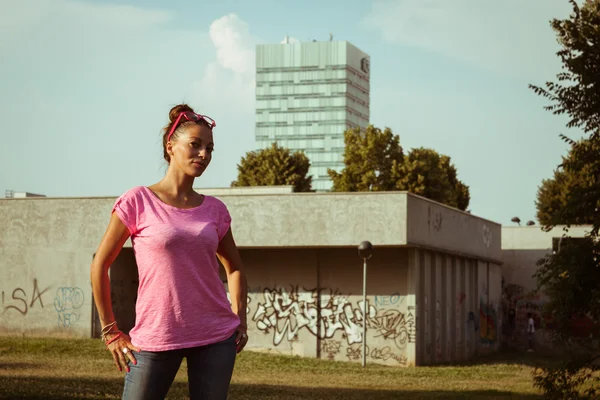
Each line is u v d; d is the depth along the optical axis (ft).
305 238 106.22
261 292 111.14
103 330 14.53
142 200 14.64
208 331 14.43
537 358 134.92
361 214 104.88
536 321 159.94
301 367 92.99
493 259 149.48
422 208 109.60
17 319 110.73
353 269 109.09
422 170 244.01
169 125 15.16
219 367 14.46
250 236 107.45
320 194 106.11
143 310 14.40
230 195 108.17
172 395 54.19
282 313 110.52
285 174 270.46
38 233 110.93
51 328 109.60
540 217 234.58
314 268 109.91
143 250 14.43
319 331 109.29
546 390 42.91
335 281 109.40
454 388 74.59
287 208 106.73
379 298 108.37
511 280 163.53
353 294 108.78
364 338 99.45
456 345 126.93
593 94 41.39
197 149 14.83
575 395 42.68
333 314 109.09
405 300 107.55
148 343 14.26
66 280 109.81
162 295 14.30
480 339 141.79
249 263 111.65
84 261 109.50
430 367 105.29
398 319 107.65
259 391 62.13
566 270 41.86
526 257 162.91
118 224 14.51
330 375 86.07
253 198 107.65
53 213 110.63
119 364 14.48
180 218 14.57
